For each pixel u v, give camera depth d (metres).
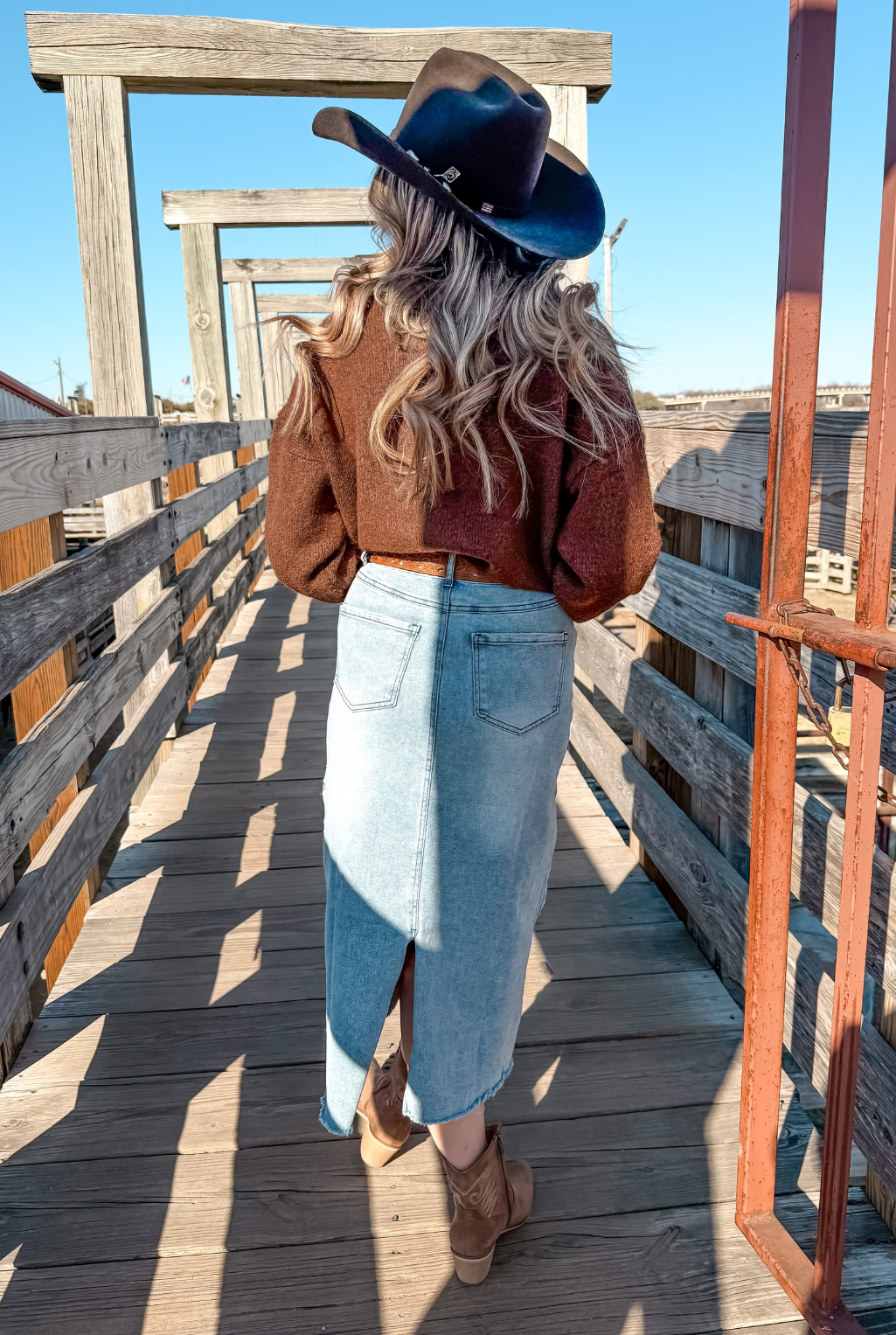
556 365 1.18
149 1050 2.19
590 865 3.11
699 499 2.30
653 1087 2.06
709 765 2.33
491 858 1.31
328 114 1.19
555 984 2.45
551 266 1.21
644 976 2.48
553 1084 2.07
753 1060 1.50
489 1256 1.56
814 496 1.63
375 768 1.30
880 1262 1.63
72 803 2.62
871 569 1.18
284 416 1.33
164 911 2.83
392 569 1.30
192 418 19.73
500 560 1.24
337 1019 1.38
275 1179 1.81
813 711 1.31
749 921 1.48
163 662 4.13
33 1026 2.28
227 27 3.81
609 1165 1.84
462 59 1.21
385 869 1.32
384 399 1.18
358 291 1.24
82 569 2.50
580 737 3.84
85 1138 1.92
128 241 3.96
